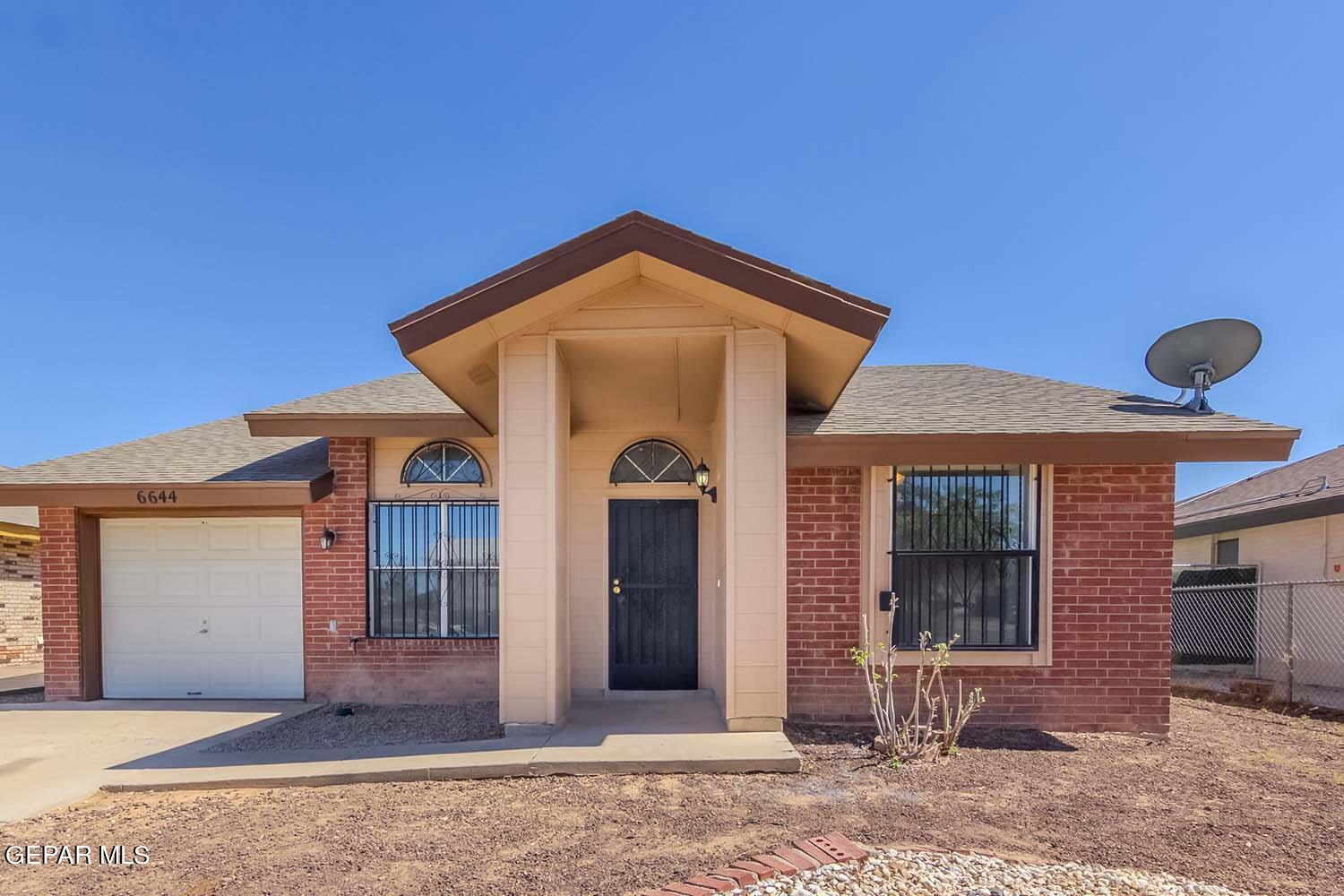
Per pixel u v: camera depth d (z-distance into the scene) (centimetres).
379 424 827
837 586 693
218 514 887
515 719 619
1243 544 1253
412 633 855
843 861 374
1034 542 683
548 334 633
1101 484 686
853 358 623
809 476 701
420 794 496
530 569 625
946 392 850
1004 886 349
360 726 716
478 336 604
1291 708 841
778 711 611
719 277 572
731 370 623
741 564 616
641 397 761
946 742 592
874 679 661
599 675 812
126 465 896
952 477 694
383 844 413
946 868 366
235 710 805
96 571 888
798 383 724
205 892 361
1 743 655
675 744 571
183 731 701
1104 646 677
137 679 880
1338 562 1023
